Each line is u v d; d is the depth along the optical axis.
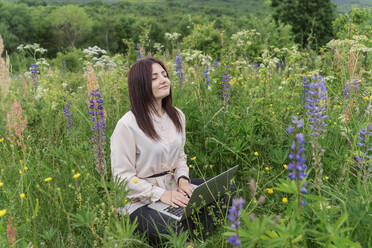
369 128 2.17
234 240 1.25
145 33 5.39
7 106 2.89
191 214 2.34
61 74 6.52
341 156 2.80
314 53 5.25
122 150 2.55
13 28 63.81
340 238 1.35
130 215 2.45
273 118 3.52
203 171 3.41
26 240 2.08
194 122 3.86
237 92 4.45
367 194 1.96
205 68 4.45
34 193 2.53
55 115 4.17
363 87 3.88
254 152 3.25
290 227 1.34
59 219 2.27
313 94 2.08
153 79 2.60
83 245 2.21
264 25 14.34
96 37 67.94
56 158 3.21
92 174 2.82
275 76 4.88
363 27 6.21
